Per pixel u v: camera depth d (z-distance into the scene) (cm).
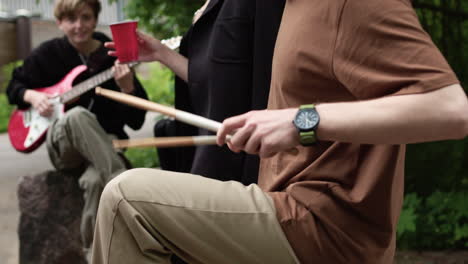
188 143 173
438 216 388
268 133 135
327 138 132
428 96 124
